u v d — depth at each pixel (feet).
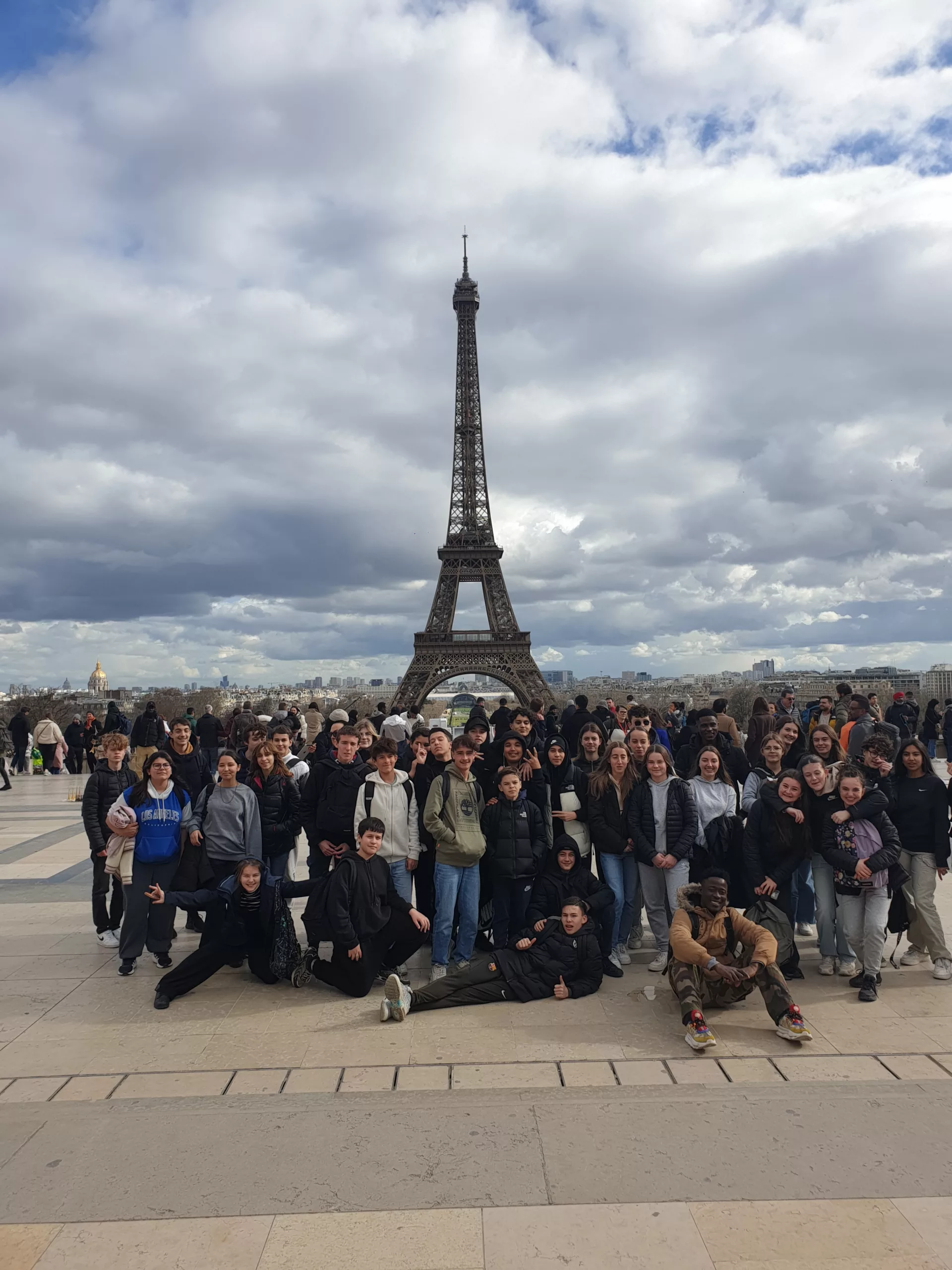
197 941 54.13
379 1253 22.93
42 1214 24.75
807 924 55.88
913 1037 37.73
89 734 154.71
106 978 46.96
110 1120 30.12
